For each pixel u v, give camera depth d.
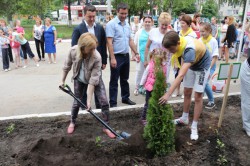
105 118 4.41
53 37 10.36
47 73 8.87
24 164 3.46
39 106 5.83
